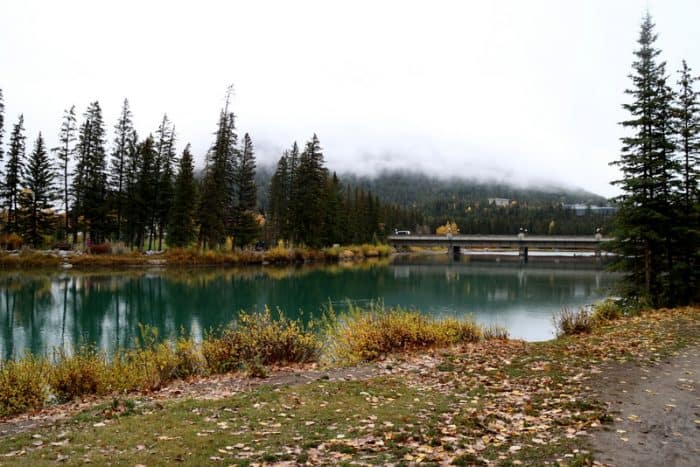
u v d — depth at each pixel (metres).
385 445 5.56
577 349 11.07
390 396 7.93
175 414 7.12
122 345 18.89
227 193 57.41
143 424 6.64
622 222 20.42
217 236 56.25
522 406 7.00
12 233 50.84
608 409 6.62
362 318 14.33
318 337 14.42
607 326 15.05
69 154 53.03
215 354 11.58
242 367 11.05
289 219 67.69
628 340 11.96
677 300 19.86
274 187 76.56
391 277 50.31
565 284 44.41
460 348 12.34
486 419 6.40
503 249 153.25
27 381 9.30
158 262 50.84
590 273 56.97
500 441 5.55
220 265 54.88
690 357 9.95
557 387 7.97
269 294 35.12
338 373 10.07
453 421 6.37
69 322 24.08
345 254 77.12
